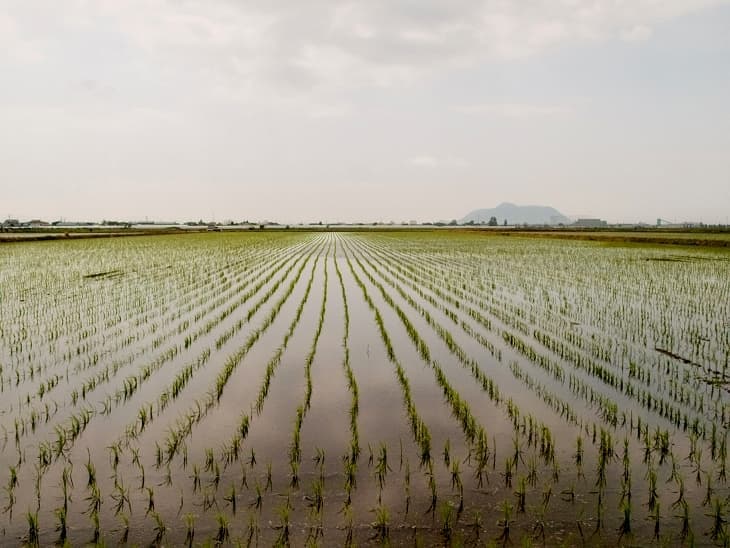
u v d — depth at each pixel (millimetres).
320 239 77938
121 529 4934
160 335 12812
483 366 10180
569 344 11914
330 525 4957
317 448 6523
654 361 10523
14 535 4836
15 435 6988
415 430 7035
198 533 4863
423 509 5211
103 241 59875
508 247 51406
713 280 22891
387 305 17250
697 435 6930
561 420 7480
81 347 11656
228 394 8570
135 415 7688
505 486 5633
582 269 28062
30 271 26531
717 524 4895
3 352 11258
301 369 9984
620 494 5484
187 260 34312
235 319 14773
